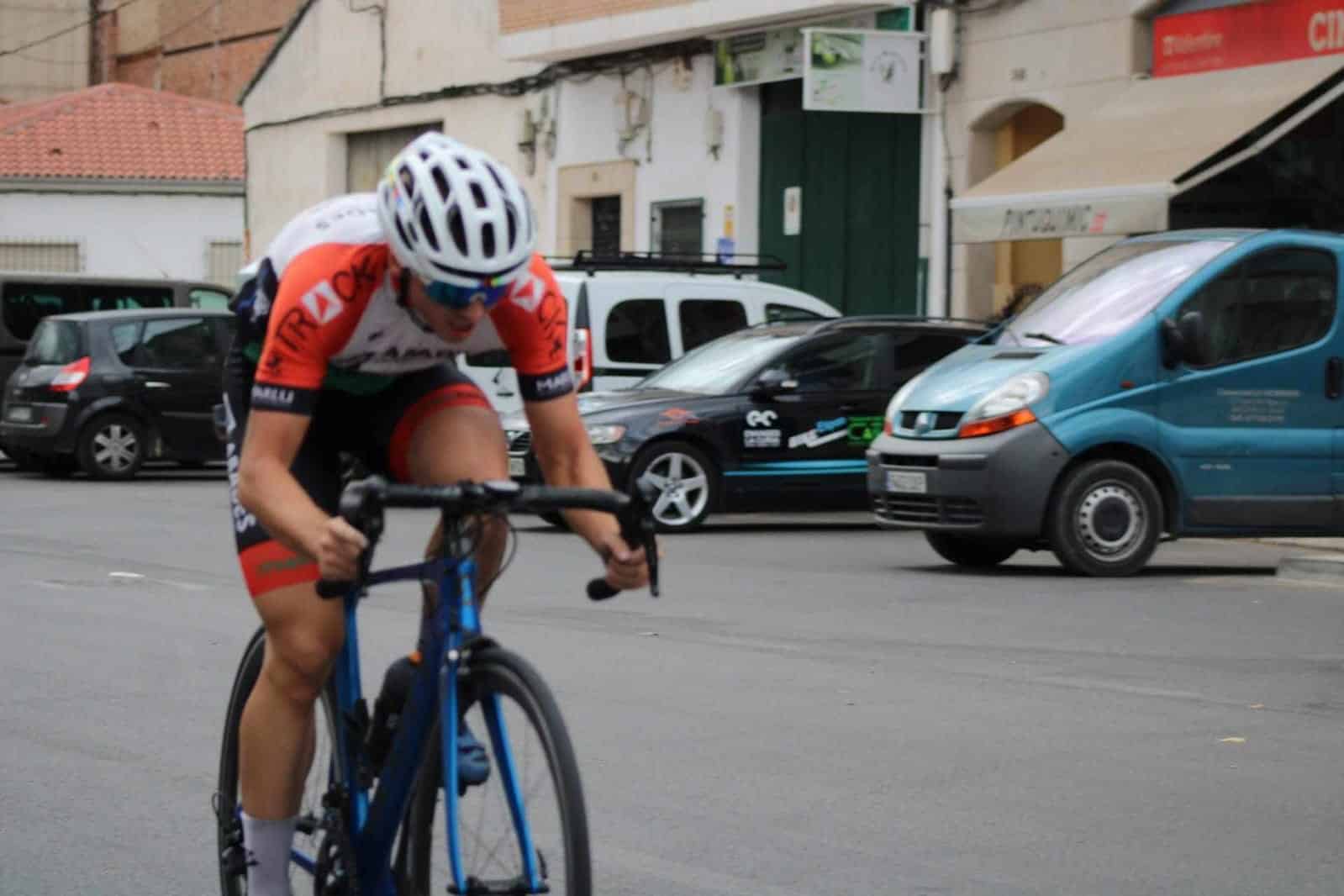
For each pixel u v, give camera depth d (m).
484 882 4.38
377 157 39.38
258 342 5.09
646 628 11.84
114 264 50.31
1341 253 14.86
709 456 18.20
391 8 37.84
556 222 33.66
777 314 22.05
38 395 25.16
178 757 8.17
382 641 11.14
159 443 25.45
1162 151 20.55
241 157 52.00
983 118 25.12
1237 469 14.53
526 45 32.34
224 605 12.85
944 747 8.34
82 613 12.41
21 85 61.47
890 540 17.80
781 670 10.27
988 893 6.17
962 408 14.31
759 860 6.54
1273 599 13.30
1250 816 7.20
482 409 5.11
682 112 30.73
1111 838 6.86
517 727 4.29
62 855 6.67
